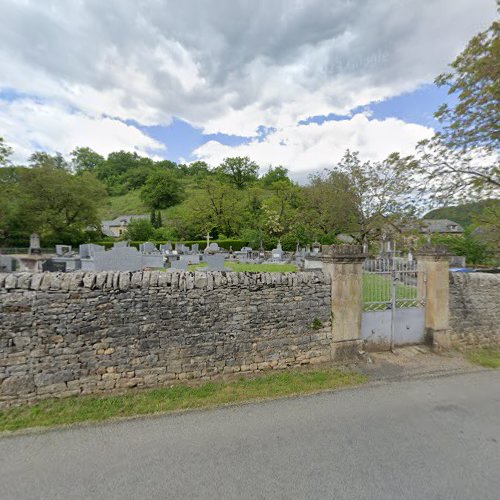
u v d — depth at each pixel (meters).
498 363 5.96
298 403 4.26
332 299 5.82
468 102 8.00
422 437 3.44
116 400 4.25
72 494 2.58
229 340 5.09
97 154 94.38
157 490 2.61
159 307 4.71
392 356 6.20
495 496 2.56
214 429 3.58
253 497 2.53
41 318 4.22
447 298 6.71
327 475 2.79
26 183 34.38
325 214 27.91
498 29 7.22
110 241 41.88
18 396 4.11
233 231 45.72
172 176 74.12
